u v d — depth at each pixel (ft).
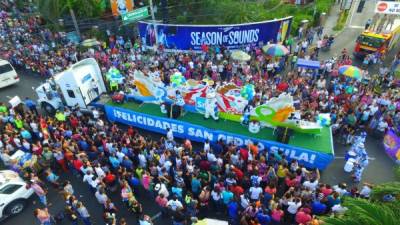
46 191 47.11
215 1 107.86
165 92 57.06
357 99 58.49
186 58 80.69
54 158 48.78
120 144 47.42
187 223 39.50
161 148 47.44
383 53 83.87
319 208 36.29
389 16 88.43
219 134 51.47
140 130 60.75
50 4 102.06
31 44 97.55
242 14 103.65
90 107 62.90
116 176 45.85
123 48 94.89
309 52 92.02
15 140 51.49
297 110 52.80
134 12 85.46
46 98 64.13
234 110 54.08
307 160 47.57
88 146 49.19
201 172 41.37
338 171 49.37
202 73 77.05
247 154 45.19
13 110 59.82
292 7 120.16
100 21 106.42
